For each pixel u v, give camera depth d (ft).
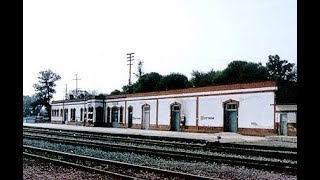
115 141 83.35
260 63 193.47
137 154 56.59
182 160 49.19
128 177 31.68
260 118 102.12
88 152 59.93
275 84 98.78
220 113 114.11
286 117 94.94
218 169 40.65
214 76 201.36
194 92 124.06
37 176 34.14
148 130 140.15
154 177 33.99
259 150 60.18
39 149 59.67
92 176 34.14
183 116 127.85
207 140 81.76
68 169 39.09
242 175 36.65
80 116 197.16
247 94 106.11
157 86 198.29
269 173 37.83
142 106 149.38
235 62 192.34
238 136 100.89
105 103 177.88
